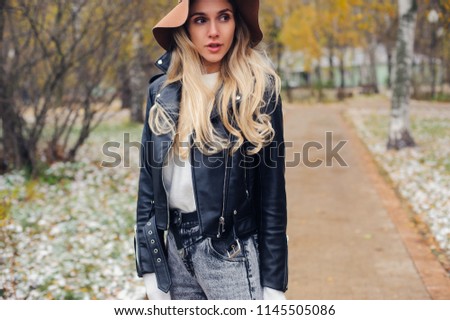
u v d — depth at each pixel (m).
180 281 2.87
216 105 2.68
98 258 6.74
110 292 5.73
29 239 7.19
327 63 71.31
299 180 12.73
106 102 13.21
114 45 12.53
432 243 7.68
